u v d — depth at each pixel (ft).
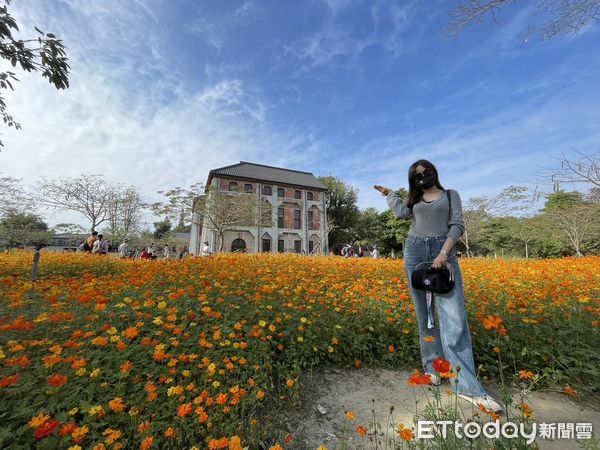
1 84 13.06
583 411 6.08
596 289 12.35
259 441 5.17
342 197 108.78
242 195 69.77
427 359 7.49
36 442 4.48
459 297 6.83
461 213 7.28
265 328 8.80
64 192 59.16
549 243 52.54
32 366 6.12
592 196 29.76
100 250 34.14
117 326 8.27
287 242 90.53
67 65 12.49
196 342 7.56
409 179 8.05
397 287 13.79
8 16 10.63
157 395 5.71
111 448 4.53
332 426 5.98
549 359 7.48
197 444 4.87
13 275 16.07
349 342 8.93
